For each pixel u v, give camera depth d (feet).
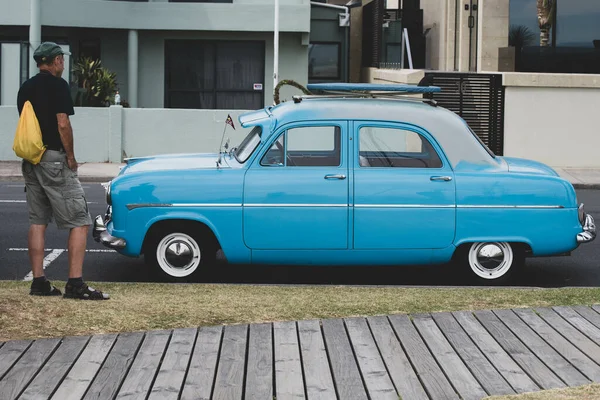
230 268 38.70
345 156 34.42
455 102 85.51
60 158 26.68
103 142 86.48
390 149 34.63
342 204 34.22
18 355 20.95
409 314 25.26
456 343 22.59
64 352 21.29
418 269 39.06
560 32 90.79
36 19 90.48
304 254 34.42
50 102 26.66
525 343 22.67
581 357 21.58
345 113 34.71
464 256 35.27
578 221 35.24
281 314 25.30
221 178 34.22
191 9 98.12
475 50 94.68
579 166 86.22
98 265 39.22
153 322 24.13
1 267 37.99
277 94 39.42
